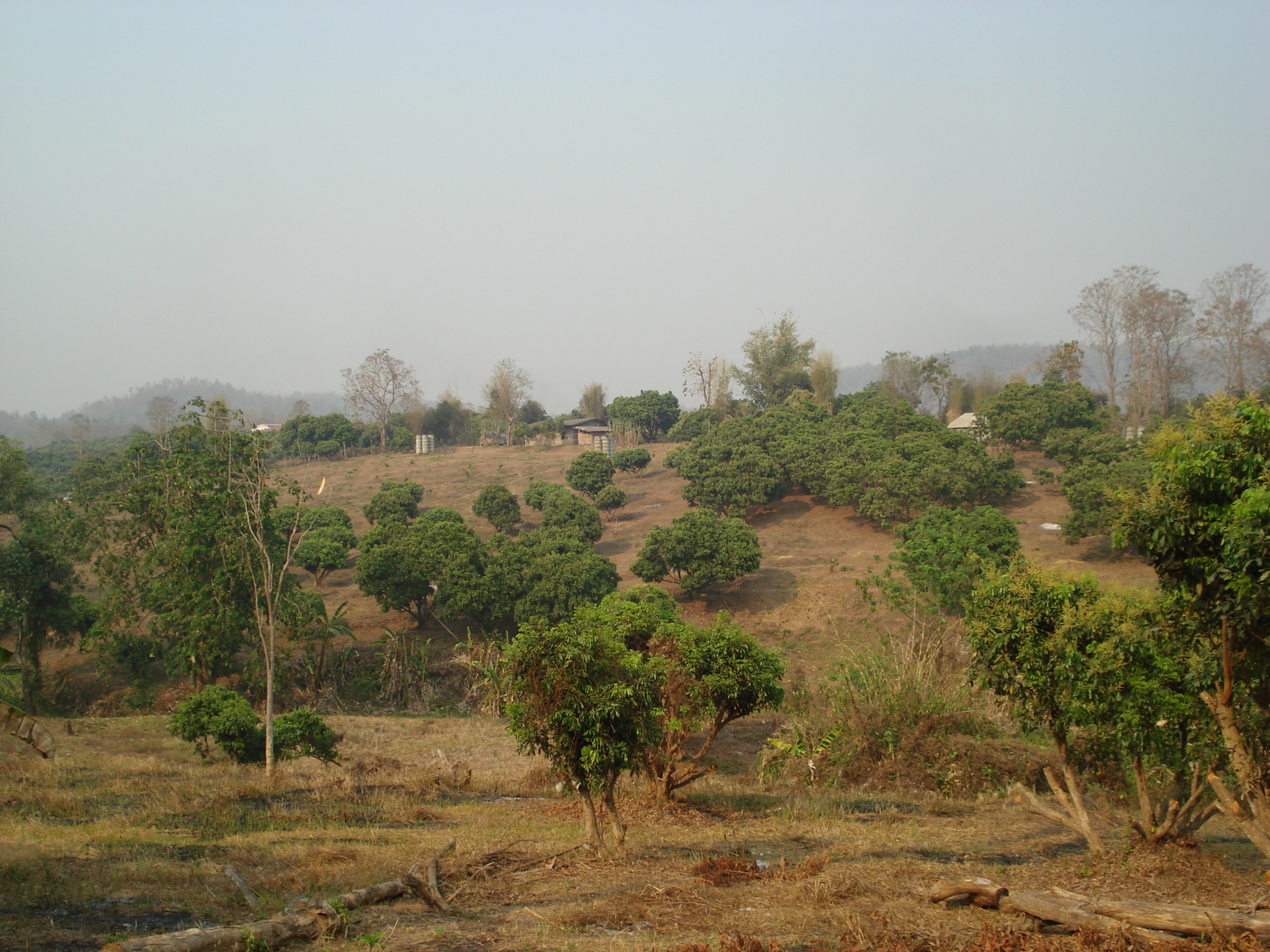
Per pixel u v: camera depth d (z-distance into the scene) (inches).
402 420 4121.6
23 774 714.2
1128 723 394.3
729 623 631.8
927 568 1382.9
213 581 1323.8
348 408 4313.5
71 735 999.0
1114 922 301.7
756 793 768.9
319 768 837.8
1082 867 417.4
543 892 391.2
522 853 459.8
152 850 458.3
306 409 5900.6
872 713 827.4
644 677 449.4
